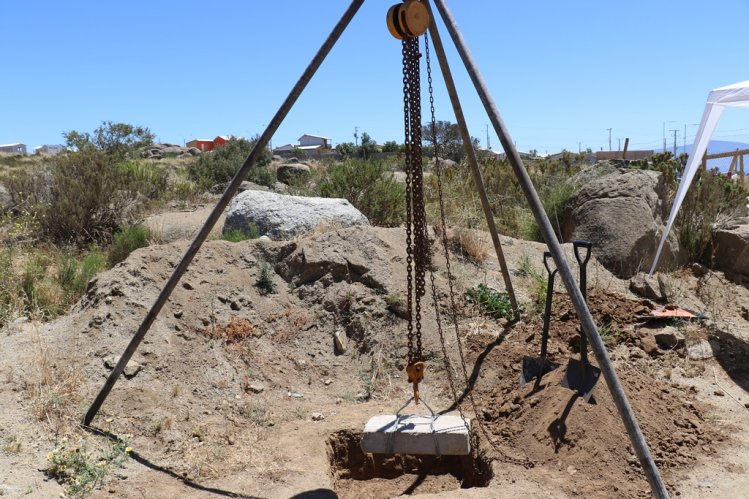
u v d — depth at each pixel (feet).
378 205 38.99
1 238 34.94
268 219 32.91
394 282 23.91
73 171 42.98
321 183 43.52
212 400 18.43
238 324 21.79
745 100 27.63
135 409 17.11
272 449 16.24
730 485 14.51
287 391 19.77
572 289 12.35
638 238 29.63
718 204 33.96
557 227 34.19
